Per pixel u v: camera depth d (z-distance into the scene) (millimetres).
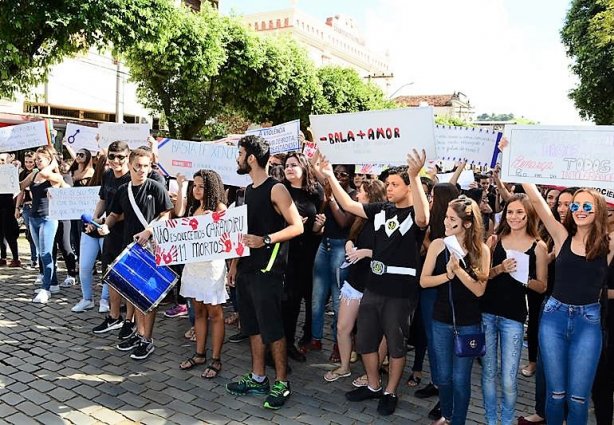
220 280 4262
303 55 17797
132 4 8656
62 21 7754
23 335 5012
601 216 3059
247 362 4688
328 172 4070
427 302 3969
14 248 7680
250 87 15750
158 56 12289
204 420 3625
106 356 4629
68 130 7871
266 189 3826
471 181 7266
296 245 4672
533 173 3486
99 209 5406
